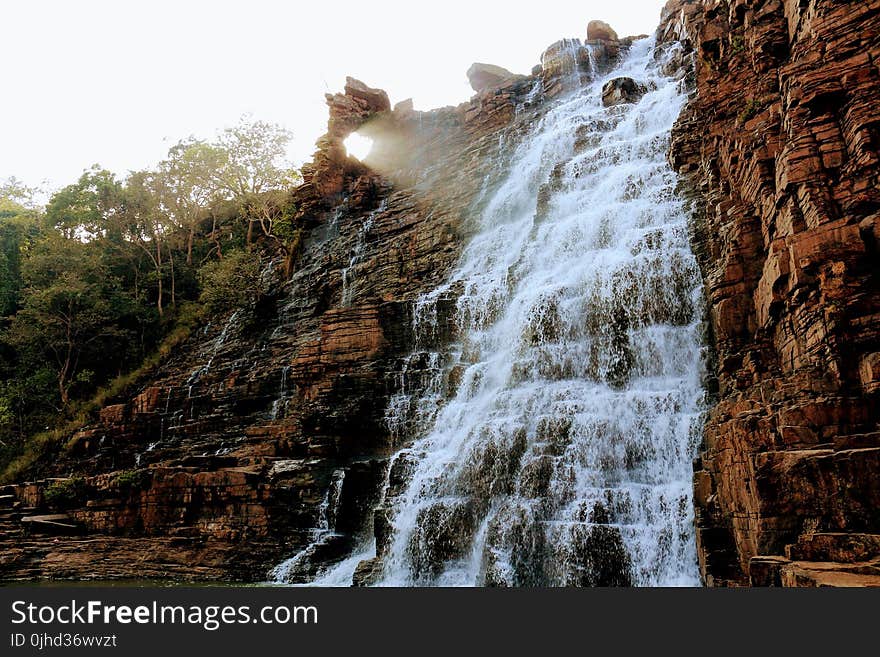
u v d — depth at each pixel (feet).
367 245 146.51
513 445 75.10
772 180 68.08
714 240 76.95
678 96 109.60
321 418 101.81
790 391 51.44
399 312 110.83
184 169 202.80
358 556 84.48
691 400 68.80
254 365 132.87
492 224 127.34
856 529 41.52
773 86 76.28
